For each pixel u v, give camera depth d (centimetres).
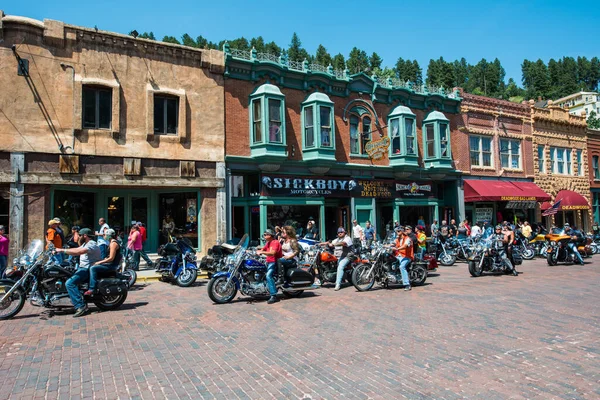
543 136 2950
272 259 977
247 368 549
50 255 862
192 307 931
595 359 570
